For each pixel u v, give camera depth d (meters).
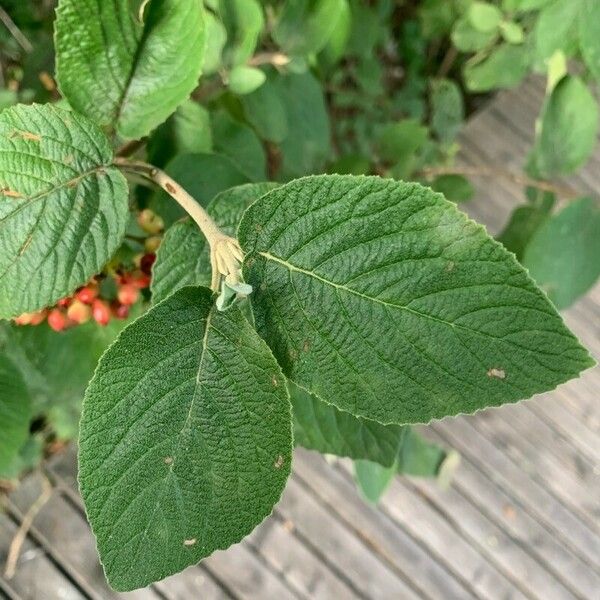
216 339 0.17
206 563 0.68
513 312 0.15
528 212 0.45
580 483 0.77
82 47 0.21
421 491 0.75
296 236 0.17
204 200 0.27
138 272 0.26
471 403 0.16
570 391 0.80
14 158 0.19
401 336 0.16
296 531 0.71
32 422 0.62
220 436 0.17
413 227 0.16
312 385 0.17
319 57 0.42
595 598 0.74
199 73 0.22
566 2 0.38
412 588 0.72
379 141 0.45
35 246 0.20
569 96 0.38
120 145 0.26
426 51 0.82
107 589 0.66
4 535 0.65
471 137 0.80
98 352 0.31
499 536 0.75
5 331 0.36
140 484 0.17
